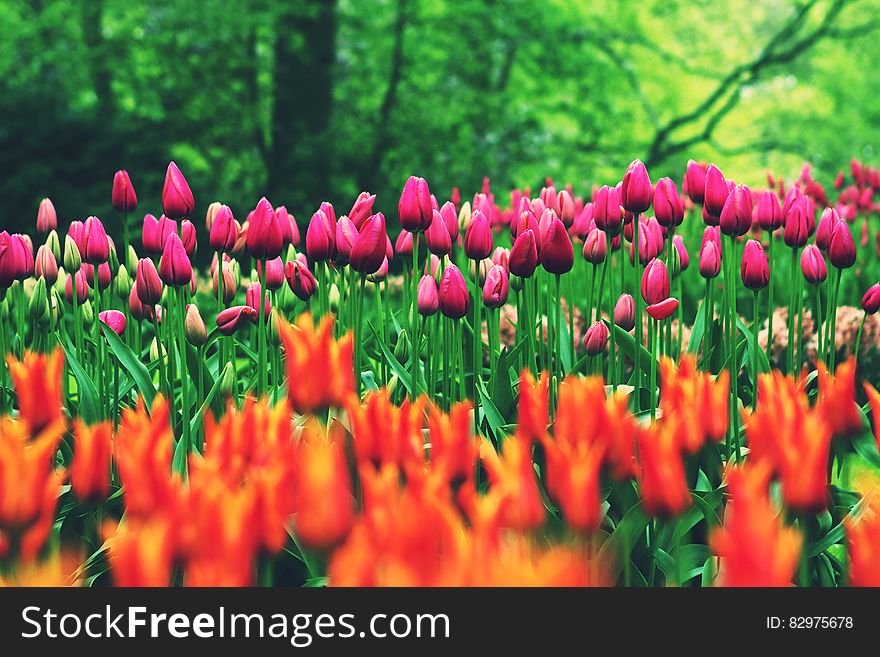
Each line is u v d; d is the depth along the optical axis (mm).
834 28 20234
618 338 3109
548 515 2178
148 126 14508
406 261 3457
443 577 1321
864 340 4977
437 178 16375
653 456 1647
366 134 16391
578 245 6387
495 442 2758
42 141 13094
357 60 17828
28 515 1618
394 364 3043
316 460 1364
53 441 1667
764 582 1277
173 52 16094
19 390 2031
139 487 1564
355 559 1350
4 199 12805
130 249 3512
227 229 3141
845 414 2148
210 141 15898
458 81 18547
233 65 16203
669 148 20453
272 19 15422
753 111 24172
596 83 19328
